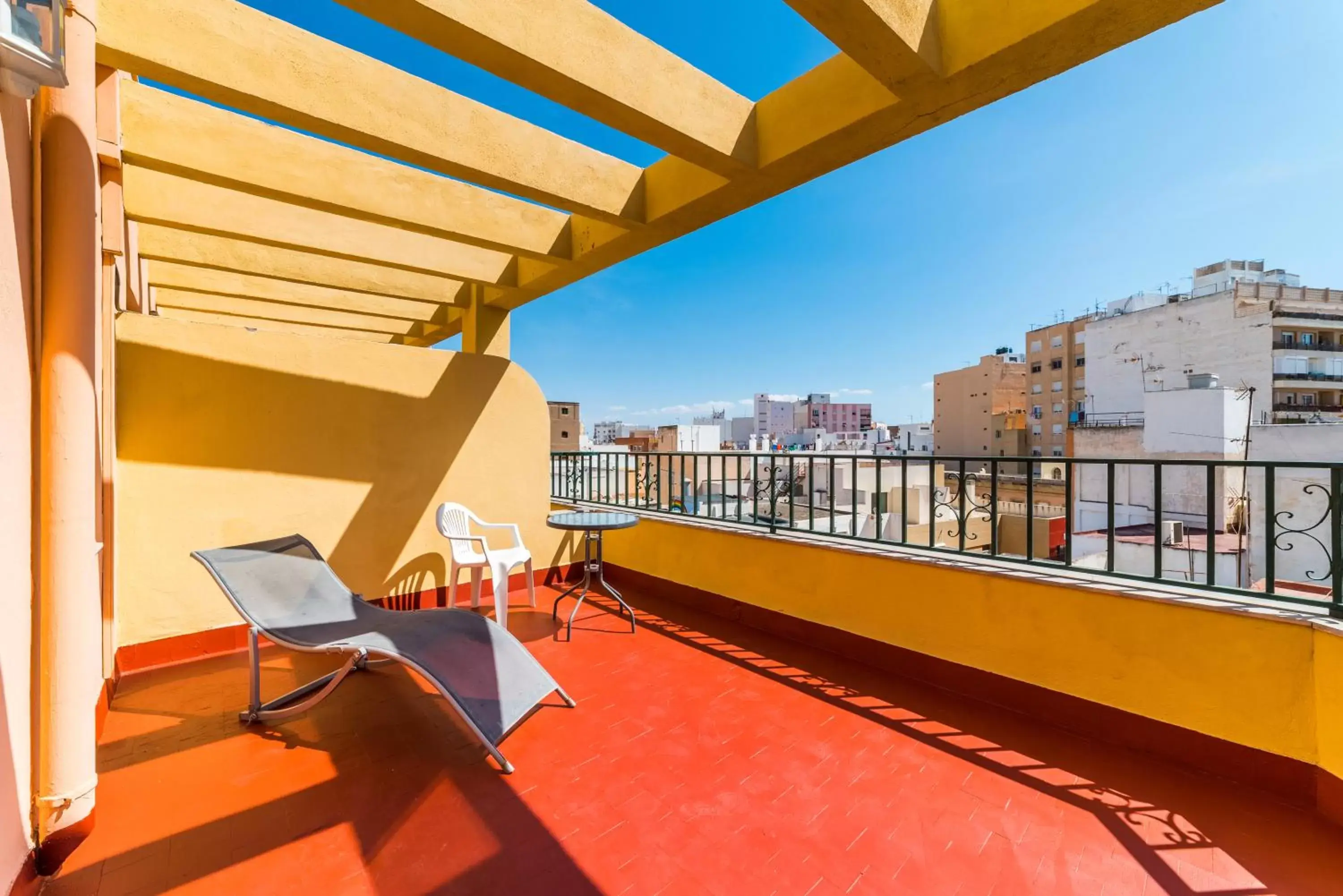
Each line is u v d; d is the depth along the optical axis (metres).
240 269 4.08
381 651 2.39
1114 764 2.33
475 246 3.67
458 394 4.69
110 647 2.83
